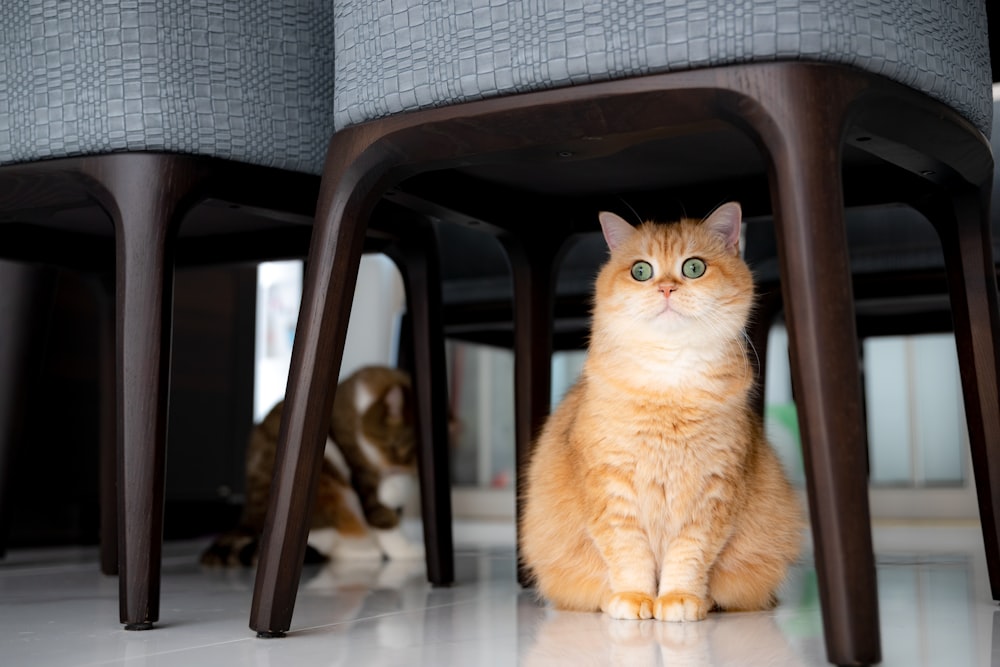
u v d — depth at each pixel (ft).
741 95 2.93
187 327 9.29
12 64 3.93
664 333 4.21
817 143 2.87
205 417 9.46
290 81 4.10
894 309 6.85
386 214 4.90
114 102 3.78
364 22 3.50
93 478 8.77
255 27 4.01
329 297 3.64
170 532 9.18
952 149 3.66
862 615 2.75
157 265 3.78
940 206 4.29
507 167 4.46
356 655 3.27
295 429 3.63
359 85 3.52
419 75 3.35
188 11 3.86
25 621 4.10
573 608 4.46
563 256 5.46
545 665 3.09
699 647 3.39
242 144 3.94
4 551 6.85
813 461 2.80
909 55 3.10
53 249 5.73
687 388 4.15
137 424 3.75
